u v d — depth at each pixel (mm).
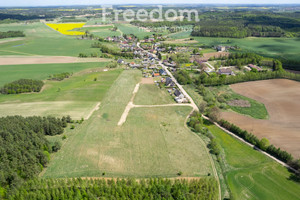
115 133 87500
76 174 66062
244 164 70938
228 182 63781
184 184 57812
